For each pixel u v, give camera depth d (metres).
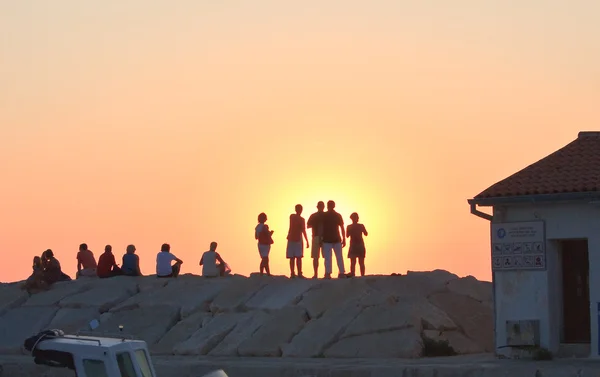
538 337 57.38
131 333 70.00
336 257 74.06
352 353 61.12
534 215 58.34
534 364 53.03
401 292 68.88
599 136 62.22
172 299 73.69
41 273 80.31
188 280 77.81
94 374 39.03
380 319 63.44
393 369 53.22
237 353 64.06
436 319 64.25
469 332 65.50
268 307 68.88
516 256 58.66
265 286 72.38
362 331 62.81
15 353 71.06
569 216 57.19
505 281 59.06
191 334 68.50
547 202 57.66
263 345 63.75
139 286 77.81
